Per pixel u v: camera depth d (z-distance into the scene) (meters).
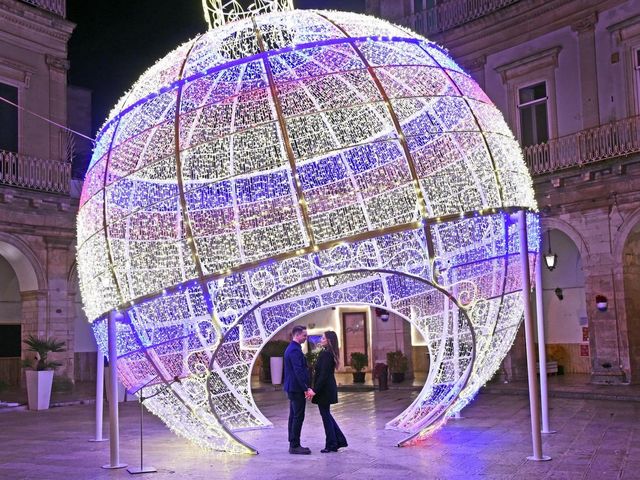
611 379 15.89
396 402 13.96
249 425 10.44
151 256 7.75
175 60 8.46
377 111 8.02
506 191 7.83
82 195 8.76
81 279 8.66
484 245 7.88
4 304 21.47
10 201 17.14
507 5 18.19
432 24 19.83
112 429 7.91
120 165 8.08
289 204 7.96
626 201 15.79
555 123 17.44
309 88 8.15
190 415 8.16
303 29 8.28
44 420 12.80
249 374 10.48
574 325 19.48
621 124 15.89
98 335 8.63
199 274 7.28
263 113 8.08
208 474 7.23
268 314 10.61
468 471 6.96
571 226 16.84
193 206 7.67
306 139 8.09
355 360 18.86
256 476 7.03
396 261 8.58
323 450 8.20
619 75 16.25
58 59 19.09
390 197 7.88
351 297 10.77
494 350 8.28
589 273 16.50
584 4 16.84
